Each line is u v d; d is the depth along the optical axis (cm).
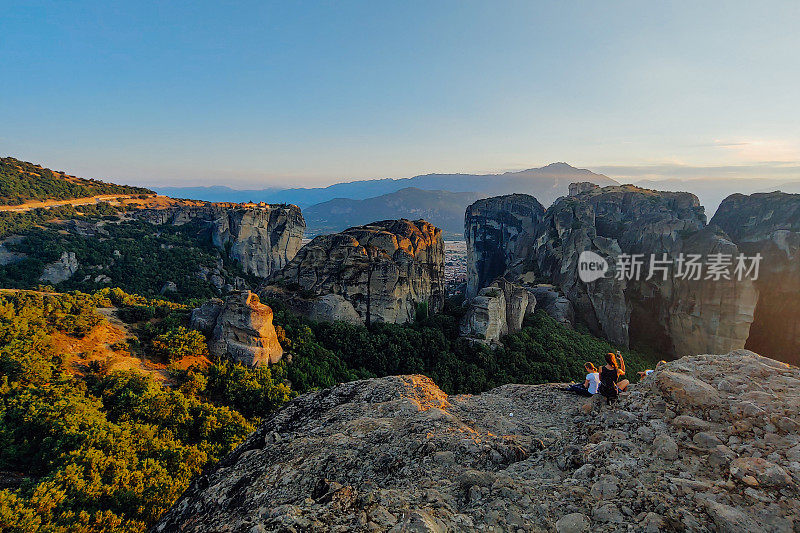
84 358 3222
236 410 3219
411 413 1245
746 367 1204
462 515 720
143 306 4478
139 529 1739
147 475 2050
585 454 928
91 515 1722
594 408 1198
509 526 703
